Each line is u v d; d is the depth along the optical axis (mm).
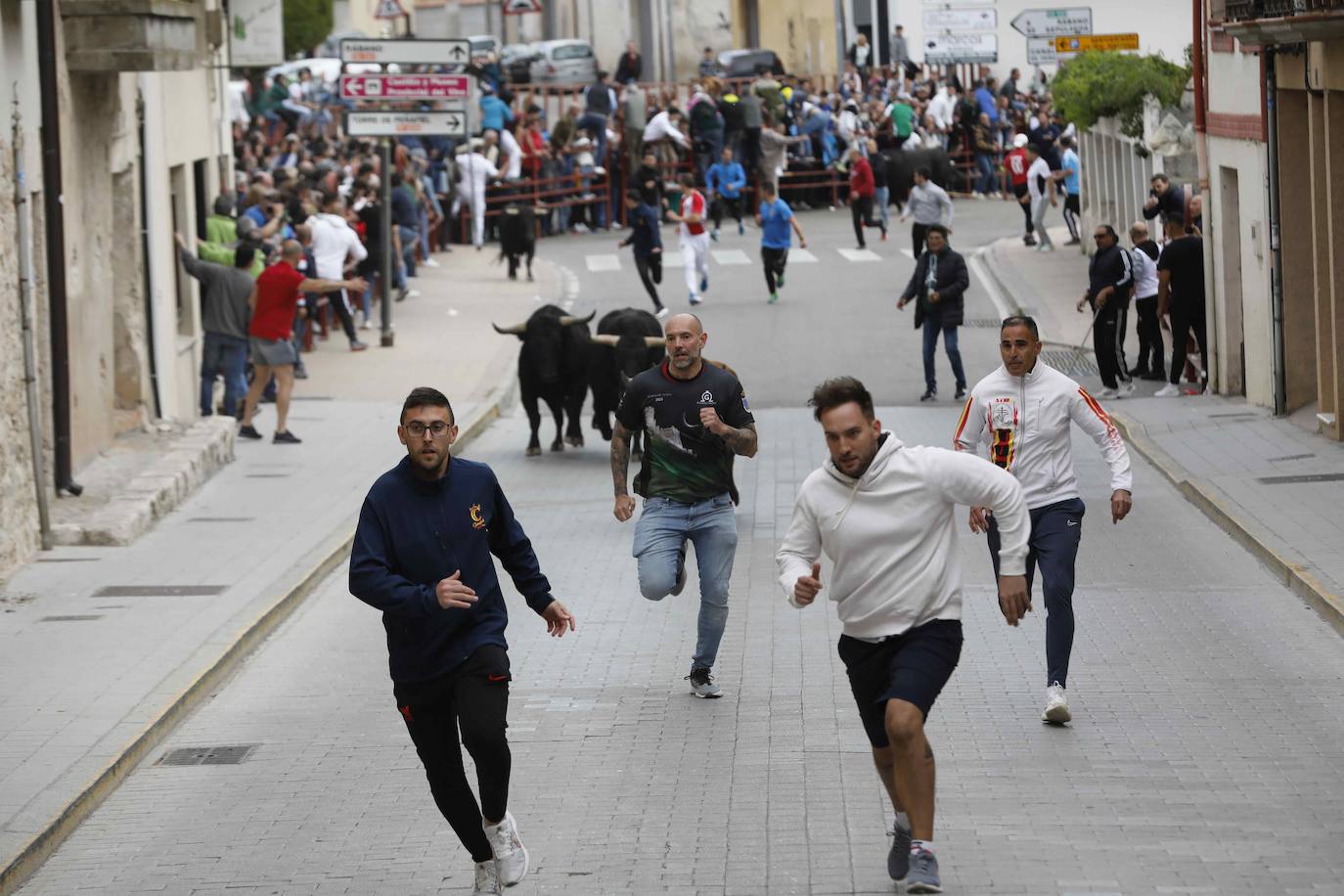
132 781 15172
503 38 99250
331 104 73562
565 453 32938
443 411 11422
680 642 19078
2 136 22406
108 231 28797
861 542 11375
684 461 16391
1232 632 18516
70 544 23828
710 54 83625
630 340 30734
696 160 69000
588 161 66500
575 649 18938
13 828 13406
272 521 25719
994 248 56469
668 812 13586
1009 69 83188
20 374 22922
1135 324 43375
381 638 20000
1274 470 26391
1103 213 53312
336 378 39719
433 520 11469
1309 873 11703
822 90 81375
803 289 51094
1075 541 15492
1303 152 30219
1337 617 18375
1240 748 14656
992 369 39438
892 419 34094
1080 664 17438
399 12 73500
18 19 23516
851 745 15109
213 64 37938
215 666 18125
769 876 12078
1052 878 11727
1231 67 32688
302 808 14227
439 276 54812
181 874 12805
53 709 16531
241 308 33281
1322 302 28719
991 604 20094
